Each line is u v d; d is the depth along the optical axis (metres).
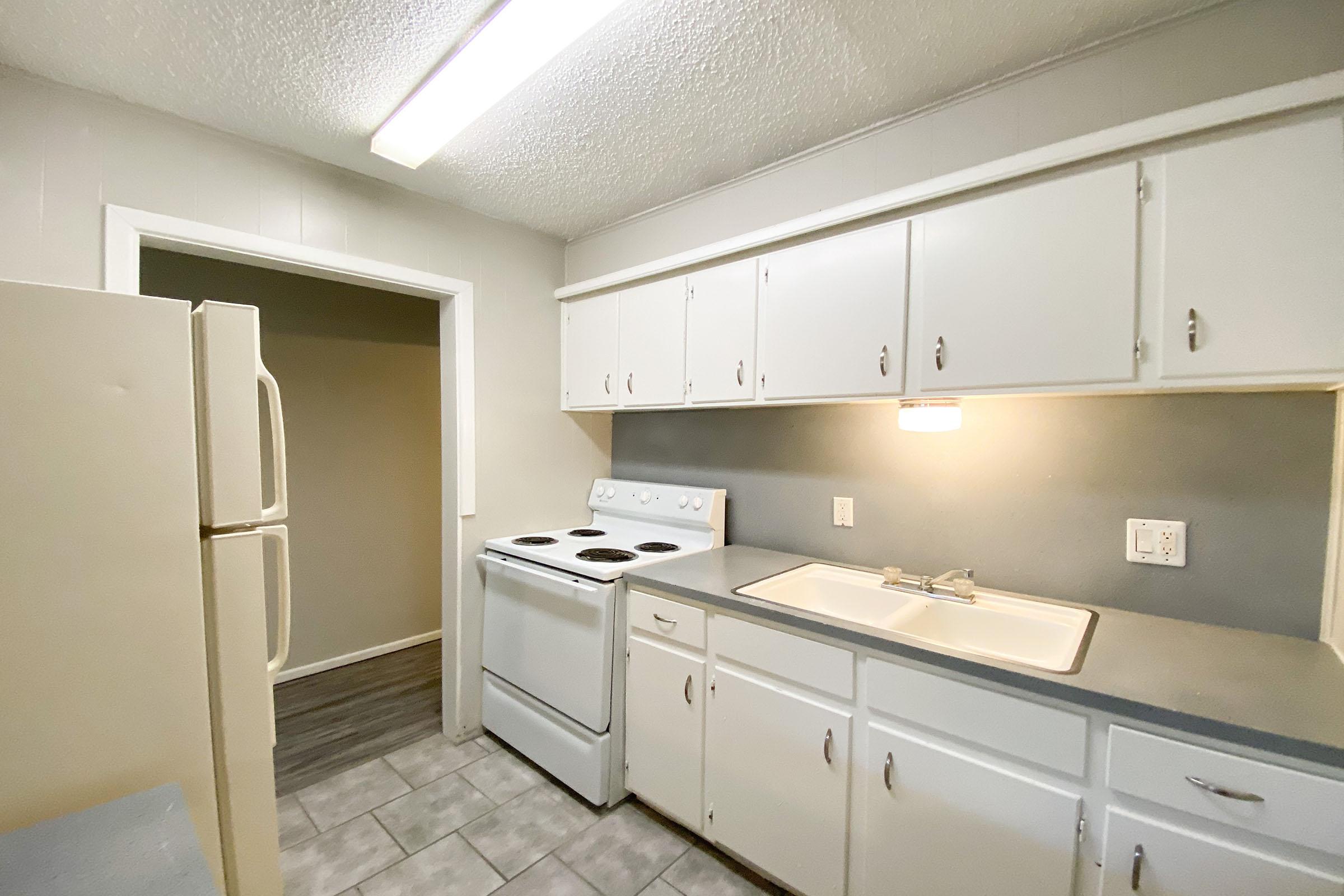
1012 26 1.31
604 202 2.31
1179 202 1.15
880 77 1.50
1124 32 1.34
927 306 1.50
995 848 1.15
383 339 3.30
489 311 2.45
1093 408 1.50
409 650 3.42
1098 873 1.04
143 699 0.96
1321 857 0.86
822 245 1.71
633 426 2.83
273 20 1.27
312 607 3.07
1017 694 1.12
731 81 1.51
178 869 0.78
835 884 1.39
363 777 2.13
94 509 0.92
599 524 2.77
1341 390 1.17
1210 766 0.92
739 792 1.58
